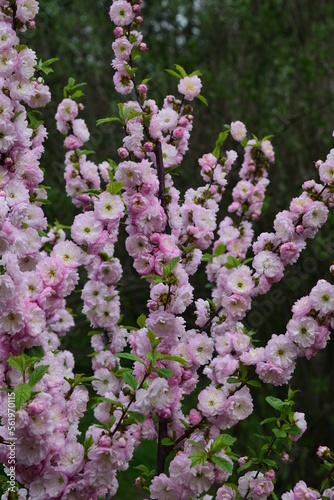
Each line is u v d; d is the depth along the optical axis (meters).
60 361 1.27
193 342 1.33
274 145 3.18
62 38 3.38
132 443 1.21
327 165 1.32
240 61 3.42
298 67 3.28
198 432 1.31
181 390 1.29
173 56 3.52
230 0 3.44
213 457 1.22
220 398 1.30
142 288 3.36
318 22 3.46
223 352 1.40
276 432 1.27
